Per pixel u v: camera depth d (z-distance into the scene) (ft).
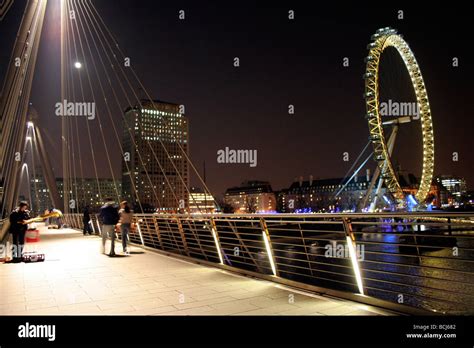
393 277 83.61
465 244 98.43
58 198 179.93
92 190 494.18
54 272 34.60
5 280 30.60
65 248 57.82
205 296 23.84
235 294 24.12
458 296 62.80
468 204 509.76
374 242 19.88
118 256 46.50
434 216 16.60
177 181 422.41
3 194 41.29
